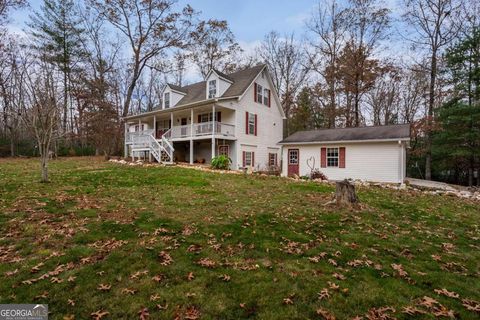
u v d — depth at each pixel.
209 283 3.01
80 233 4.33
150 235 4.34
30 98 9.48
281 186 10.02
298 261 3.62
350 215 6.01
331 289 2.96
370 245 4.32
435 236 4.98
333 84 24.27
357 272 3.39
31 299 2.66
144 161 18.12
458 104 17.95
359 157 14.84
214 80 19.72
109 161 18.05
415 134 19.89
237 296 2.78
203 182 10.01
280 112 23.05
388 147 13.99
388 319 2.49
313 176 14.56
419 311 2.61
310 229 4.96
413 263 3.74
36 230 4.40
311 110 30.50
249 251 3.90
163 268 3.30
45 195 6.84
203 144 20.77
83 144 26.78
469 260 3.97
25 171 11.97
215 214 5.65
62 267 3.26
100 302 2.64
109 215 5.32
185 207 6.18
